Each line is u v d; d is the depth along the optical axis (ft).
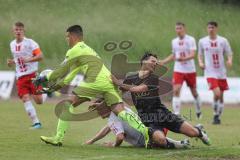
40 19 277.44
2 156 83.20
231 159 85.46
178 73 162.61
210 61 157.07
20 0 290.15
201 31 281.54
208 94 213.87
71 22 274.57
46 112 165.99
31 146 94.02
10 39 266.98
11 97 218.18
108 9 286.46
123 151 90.58
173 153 89.04
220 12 302.04
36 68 130.52
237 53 268.00
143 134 92.99
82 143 100.42
